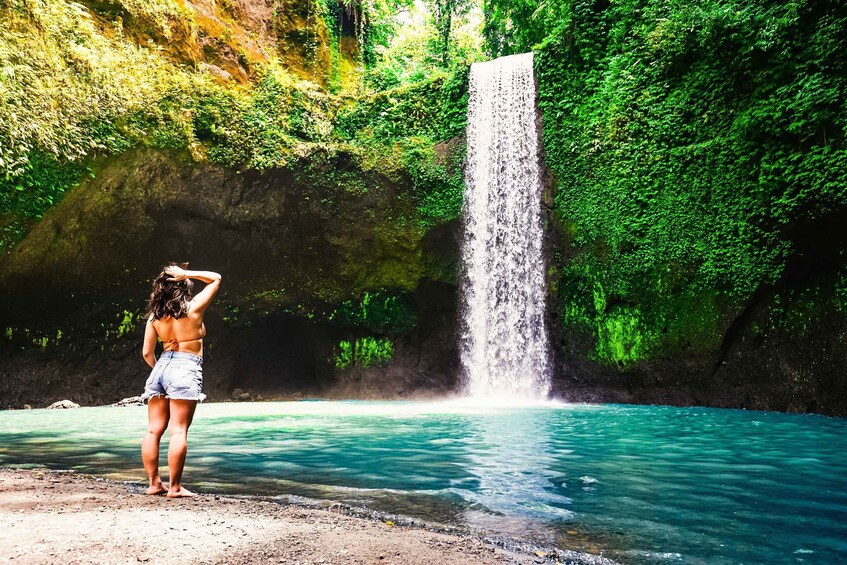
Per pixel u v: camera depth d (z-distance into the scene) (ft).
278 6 69.77
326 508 11.75
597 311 46.03
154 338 13.21
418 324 54.54
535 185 50.52
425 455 18.53
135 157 48.44
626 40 47.70
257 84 61.16
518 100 52.75
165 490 12.80
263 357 57.62
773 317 37.55
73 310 49.11
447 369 53.78
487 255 52.11
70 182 45.91
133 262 50.90
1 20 41.75
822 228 34.42
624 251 44.75
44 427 28.50
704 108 41.57
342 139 58.54
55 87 44.14
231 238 53.36
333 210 54.49
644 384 43.39
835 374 33.76
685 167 42.14
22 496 12.02
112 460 18.02
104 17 50.39
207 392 54.44
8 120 41.06
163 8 54.34
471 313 52.54
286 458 18.02
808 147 35.09
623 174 45.47
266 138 53.62
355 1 77.25
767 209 37.17
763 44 36.50
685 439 22.40
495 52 73.77
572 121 49.42
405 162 54.54
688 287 41.32
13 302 46.47
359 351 56.03
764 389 37.60
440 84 57.77
